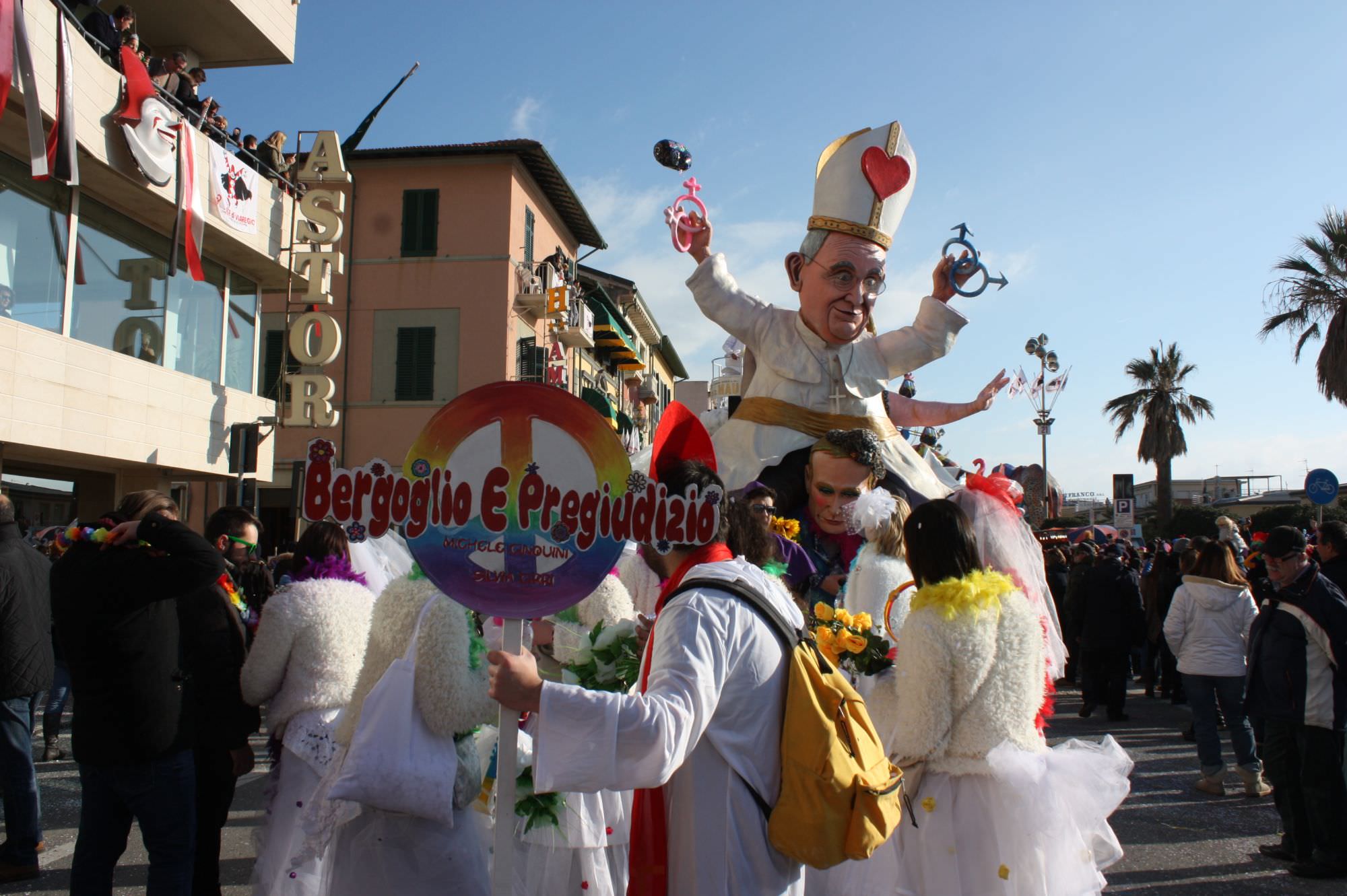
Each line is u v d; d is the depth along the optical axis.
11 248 11.96
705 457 2.96
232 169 15.07
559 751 2.24
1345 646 5.31
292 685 3.94
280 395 17.52
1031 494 8.99
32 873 5.13
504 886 2.43
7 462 13.51
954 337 8.72
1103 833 3.47
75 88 11.62
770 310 8.86
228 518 5.32
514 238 26.55
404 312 26.00
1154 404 39.28
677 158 8.62
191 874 3.86
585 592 2.59
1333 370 23.84
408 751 2.95
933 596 3.33
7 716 5.11
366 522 2.54
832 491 6.84
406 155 26.02
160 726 3.72
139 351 14.38
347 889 3.01
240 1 15.71
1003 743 3.25
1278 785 5.57
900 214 8.76
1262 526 26.23
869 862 3.48
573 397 2.63
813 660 2.54
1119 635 10.85
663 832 2.47
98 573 3.67
